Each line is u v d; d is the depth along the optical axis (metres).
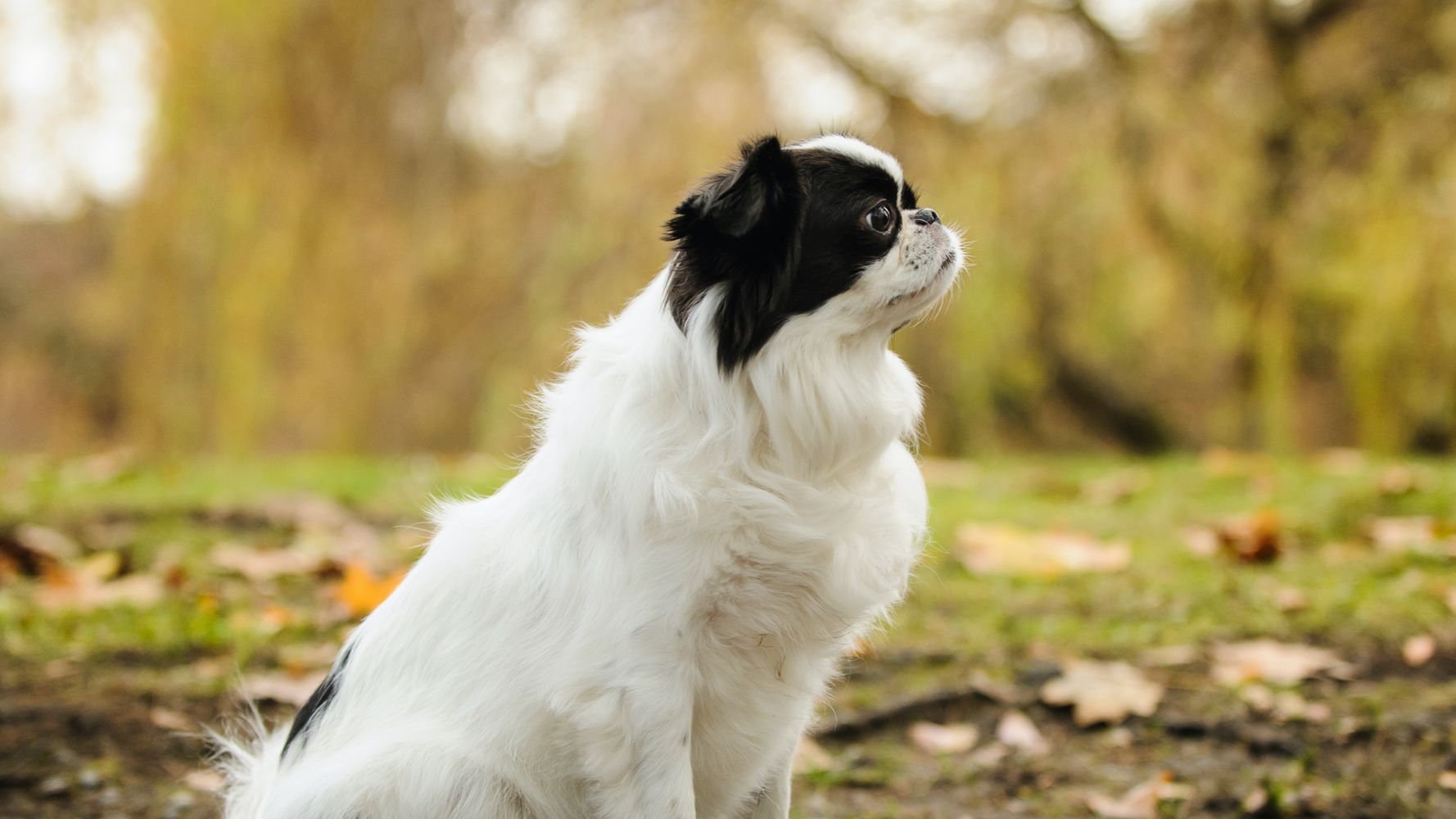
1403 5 10.63
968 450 10.91
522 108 10.59
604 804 2.64
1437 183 10.42
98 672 4.46
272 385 10.31
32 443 13.38
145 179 10.22
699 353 2.72
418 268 10.57
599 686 2.61
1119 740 3.95
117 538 6.52
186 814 3.46
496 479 8.18
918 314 2.96
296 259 10.29
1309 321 11.05
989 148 10.66
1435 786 3.43
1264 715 3.98
